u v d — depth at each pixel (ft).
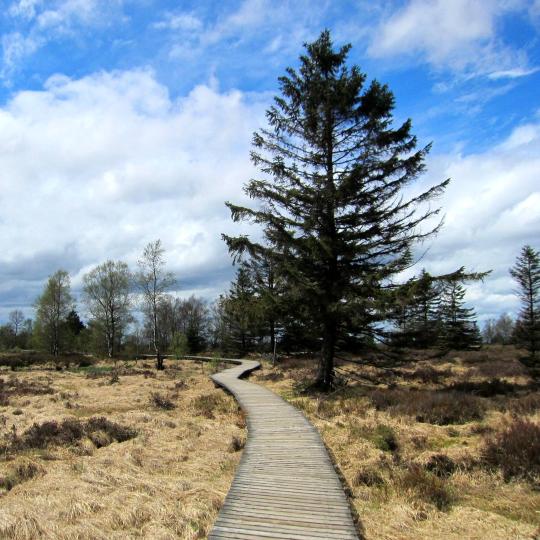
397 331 55.11
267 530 18.60
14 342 237.66
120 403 55.36
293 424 39.06
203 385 77.71
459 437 34.58
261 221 54.34
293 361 107.14
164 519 20.95
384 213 54.29
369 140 55.31
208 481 27.02
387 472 27.55
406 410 42.73
